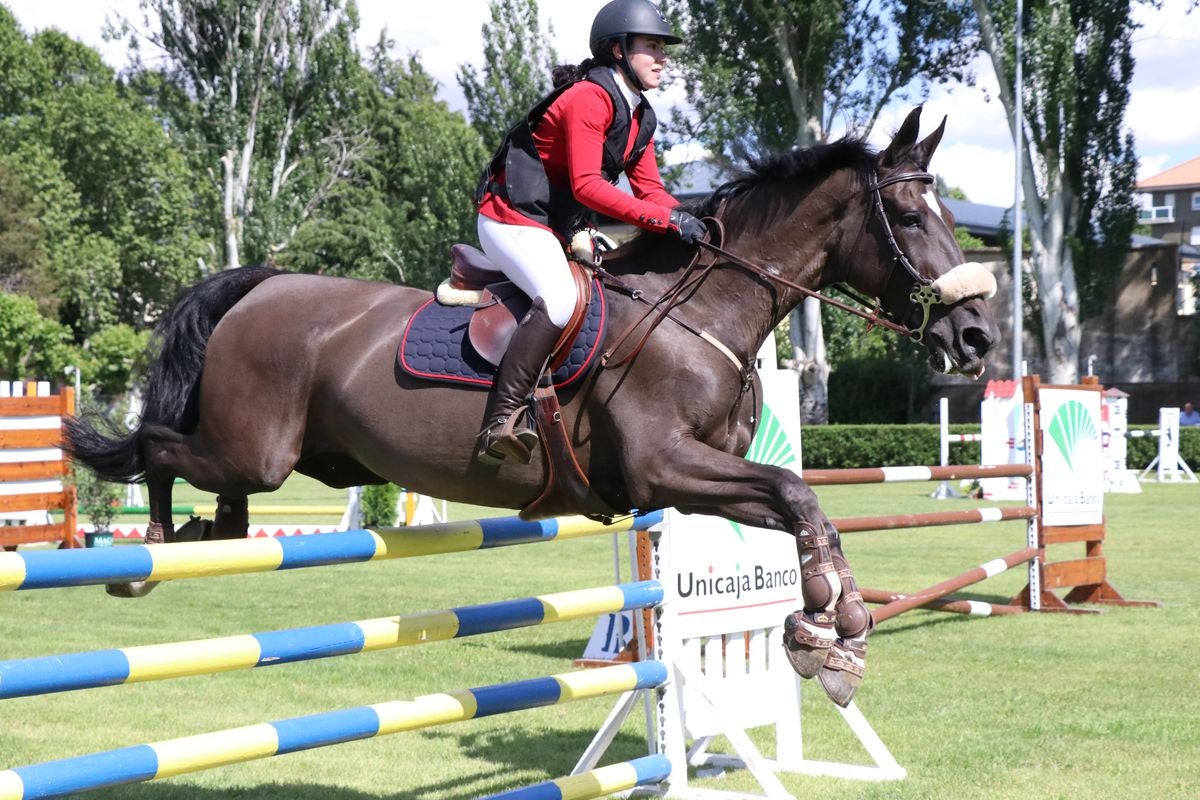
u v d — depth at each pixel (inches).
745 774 201.3
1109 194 1115.9
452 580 432.8
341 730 134.3
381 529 142.2
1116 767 194.2
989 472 348.5
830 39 1032.2
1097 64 1085.1
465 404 147.8
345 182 1750.7
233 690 255.6
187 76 1387.8
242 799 180.4
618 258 156.1
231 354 160.4
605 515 156.5
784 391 231.9
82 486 495.8
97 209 1681.8
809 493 134.1
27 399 471.5
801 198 154.3
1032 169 1123.9
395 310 157.9
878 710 239.8
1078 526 388.5
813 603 133.3
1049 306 1125.7
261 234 1393.9
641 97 155.4
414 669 280.1
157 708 237.6
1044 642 318.0
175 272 1662.2
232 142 1374.3
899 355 1417.3
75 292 1592.0
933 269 147.6
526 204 149.3
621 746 217.6
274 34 1397.6
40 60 1696.6
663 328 146.3
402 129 1886.1
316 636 133.1
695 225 149.4
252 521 640.4
